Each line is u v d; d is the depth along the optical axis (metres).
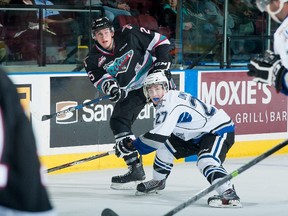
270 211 11.03
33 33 14.83
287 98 16.62
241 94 16.08
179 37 16.25
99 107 14.60
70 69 15.12
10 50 14.70
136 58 12.91
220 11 16.41
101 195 12.35
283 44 8.39
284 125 16.64
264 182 13.42
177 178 13.82
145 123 15.03
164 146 11.93
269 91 16.39
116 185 12.86
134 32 12.91
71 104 14.34
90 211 11.10
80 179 13.77
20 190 3.91
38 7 14.80
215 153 11.09
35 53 14.88
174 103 10.95
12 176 3.91
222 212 10.92
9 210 3.91
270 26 17.16
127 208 11.30
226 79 15.91
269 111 16.42
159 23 16.30
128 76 12.95
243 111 16.12
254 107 16.23
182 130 11.20
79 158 14.48
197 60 16.20
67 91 14.29
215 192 12.47
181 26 16.28
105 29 12.67
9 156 3.94
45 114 14.10
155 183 12.19
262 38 16.98
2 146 3.94
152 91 10.97
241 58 16.72
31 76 13.95
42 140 14.09
